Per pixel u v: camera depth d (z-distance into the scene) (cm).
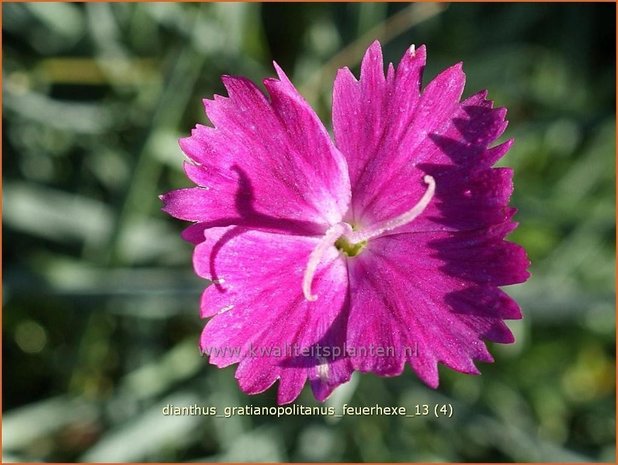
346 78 5
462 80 5
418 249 5
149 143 7
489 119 5
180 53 8
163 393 8
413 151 5
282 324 5
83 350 8
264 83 5
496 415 8
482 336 5
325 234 5
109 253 8
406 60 5
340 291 5
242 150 5
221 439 8
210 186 5
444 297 5
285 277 5
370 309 5
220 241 5
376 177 5
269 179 5
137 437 8
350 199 5
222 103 5
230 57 8
